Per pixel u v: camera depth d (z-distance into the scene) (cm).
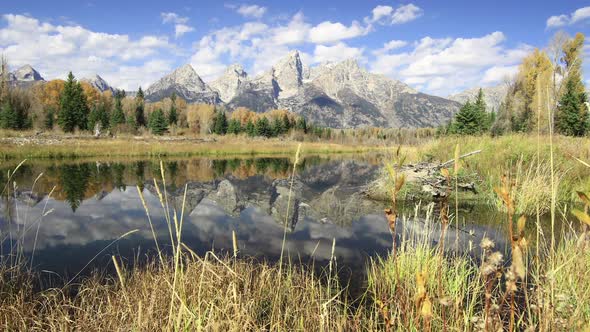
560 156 938
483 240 134
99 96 7806
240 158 3148
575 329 181
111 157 2714
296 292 380
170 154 3209
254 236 693
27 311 328
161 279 361
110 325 296
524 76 2175
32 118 4825
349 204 1026
